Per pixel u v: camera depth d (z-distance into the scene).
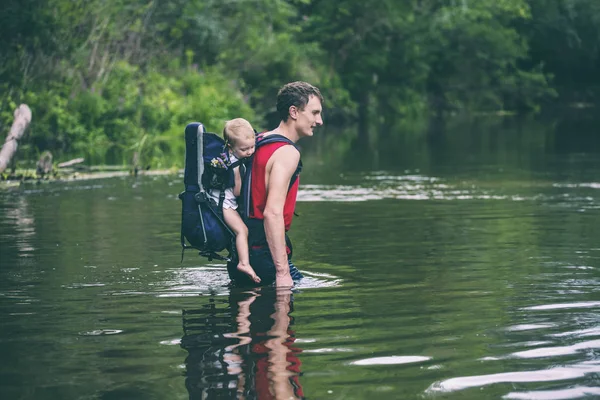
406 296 5.96
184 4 38.91
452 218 10.23
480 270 6.90
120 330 5.09
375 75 53.06
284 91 6.88
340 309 5.58
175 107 31.64
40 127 25.61
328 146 25.92
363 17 51.06
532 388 3.95
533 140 27.55
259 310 5.58
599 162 18.92
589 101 66.62
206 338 4.88
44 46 27.12
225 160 6.61
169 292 6.17
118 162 20.25
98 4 29.98
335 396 3.87
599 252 7.71
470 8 58.50
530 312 5.41
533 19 63.38
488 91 56.91
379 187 14.08
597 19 63.00
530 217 10.26
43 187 14.58
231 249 6.69
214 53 39.66
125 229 9.53
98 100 28.33
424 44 55.38
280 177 6.51
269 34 42.78
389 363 4.35
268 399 3.85
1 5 25.91
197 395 3.91
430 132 33.94
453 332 4.95
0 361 4.49
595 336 4.80
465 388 3.96
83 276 6.80
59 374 4.26
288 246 6.70
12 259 7.62
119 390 4.00
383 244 8.31
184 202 6.73
